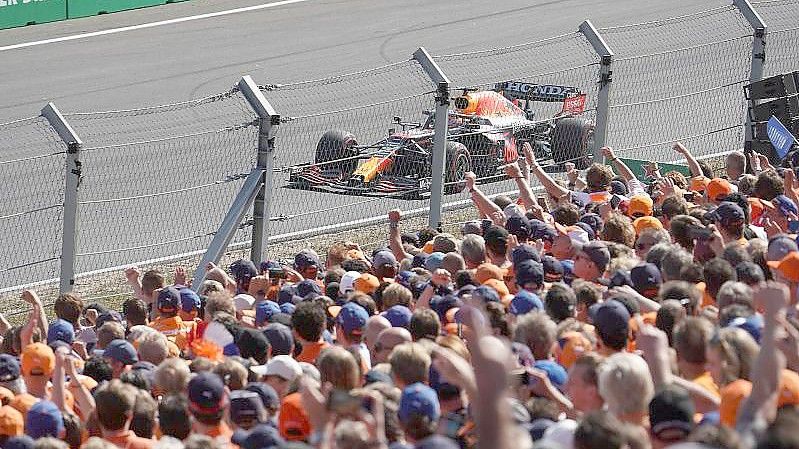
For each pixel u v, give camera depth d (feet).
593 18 374.43
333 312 97.04
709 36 314.76
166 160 201.87
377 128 234.58
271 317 93.66
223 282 117.29
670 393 58.44
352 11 384.88
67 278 133.39
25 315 140.67
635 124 216.13
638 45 309.42
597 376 65.41
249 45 345.51
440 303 93.25
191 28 359.25
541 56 307.17
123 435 69.26
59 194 187.52
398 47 349.20
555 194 139.85
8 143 219.41
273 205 173.78
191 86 306.35
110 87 301.22
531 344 78.64
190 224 170.71
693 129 215.51
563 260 111.65
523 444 50.42
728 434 49.08
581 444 52.42
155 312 105.50
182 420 67.72
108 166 196.65
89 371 85.81
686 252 98.43
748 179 139.33
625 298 85.76
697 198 139.85
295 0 398.42
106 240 163.84
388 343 81.15
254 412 69.72
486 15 381.60
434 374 70.18
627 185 145.89
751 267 92.02
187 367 77.61
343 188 181.47
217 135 217.56
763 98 179.93
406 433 61.82
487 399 38.68
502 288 98.07
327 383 69.00
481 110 206.28
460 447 62.90
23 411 77.36
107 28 353.31
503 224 126.62
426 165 190.49
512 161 201.87
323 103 263.49
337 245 124.36
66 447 62.44
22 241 163.73
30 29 347.36
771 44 284.61
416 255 118.62
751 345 65.10
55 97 290.56
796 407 56.13
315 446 51.70
